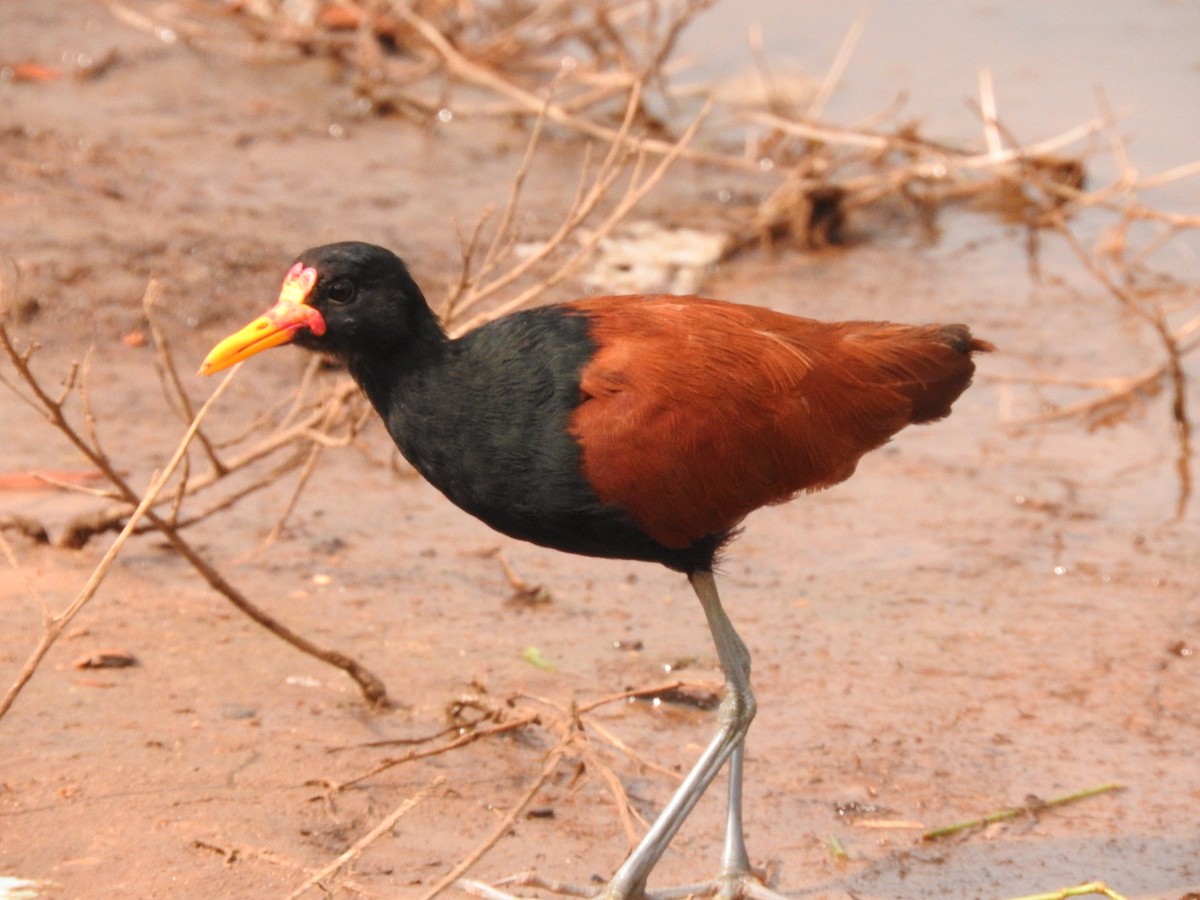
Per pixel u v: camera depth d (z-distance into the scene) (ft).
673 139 66.33
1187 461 46.60
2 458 41.37
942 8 82.17
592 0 72.95
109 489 39.81
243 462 36.29
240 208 56.29
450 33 69.00
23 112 61.87
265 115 64.95
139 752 29.63
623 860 28.43
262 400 46.14
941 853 29.40
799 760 32.12
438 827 28.55
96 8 74.23
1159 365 50.83
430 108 66.03
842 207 60.34
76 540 37.42
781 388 27.99
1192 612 38.52
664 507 27.66
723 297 54.70
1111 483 45.27
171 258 51.75
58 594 35.53
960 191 63.16
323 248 27.55
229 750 30.09
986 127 62.75
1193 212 62.13
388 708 32.37
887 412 29.19
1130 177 58.39
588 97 64.49
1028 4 82.74
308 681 33.22
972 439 47.88
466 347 27.58
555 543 28.58
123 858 26.23
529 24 72.23
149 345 47.91
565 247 56.85
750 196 62.75
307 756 30.22
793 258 58.90
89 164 57.98
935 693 34.78
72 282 49.47
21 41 69.36
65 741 29.73
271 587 37.19
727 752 28.02
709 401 27.45
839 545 41.55
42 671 32.24
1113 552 41.39
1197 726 33.91
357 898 25.98
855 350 29.07
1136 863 29.27
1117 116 68.49
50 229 52.13
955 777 31.76
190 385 46.26
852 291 56.13
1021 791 31.37
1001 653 36.55
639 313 28.32
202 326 49.16
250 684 32.78
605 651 35.83
